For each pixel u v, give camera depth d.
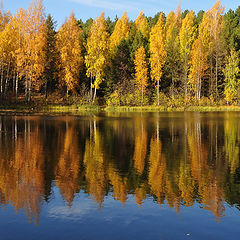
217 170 12.08
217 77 66.81
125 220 7.15
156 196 8.93
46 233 6.46
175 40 68.06
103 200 8.53
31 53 47.12
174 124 29.53
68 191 9.30
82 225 6.86
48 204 8.16
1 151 15.64
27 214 7.49
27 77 48.22
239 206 8.13
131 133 22.91
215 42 66.56
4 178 10.66
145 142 18.83
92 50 53.97
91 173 11.48
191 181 10.52
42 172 11.54
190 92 63.81
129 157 14.42
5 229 6.65
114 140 19.62
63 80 53.12
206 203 8.35
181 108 55.09
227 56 63.47
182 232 6.54
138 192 9.28
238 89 59.66
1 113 40.44
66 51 50.62
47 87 58.09
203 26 73.69
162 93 58.78
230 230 6.66
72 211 7.69
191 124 29.50
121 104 57.44
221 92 63.81
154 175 11.30
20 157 14.16
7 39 46.78
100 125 28.34
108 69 63.06
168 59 65.12
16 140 19.23
